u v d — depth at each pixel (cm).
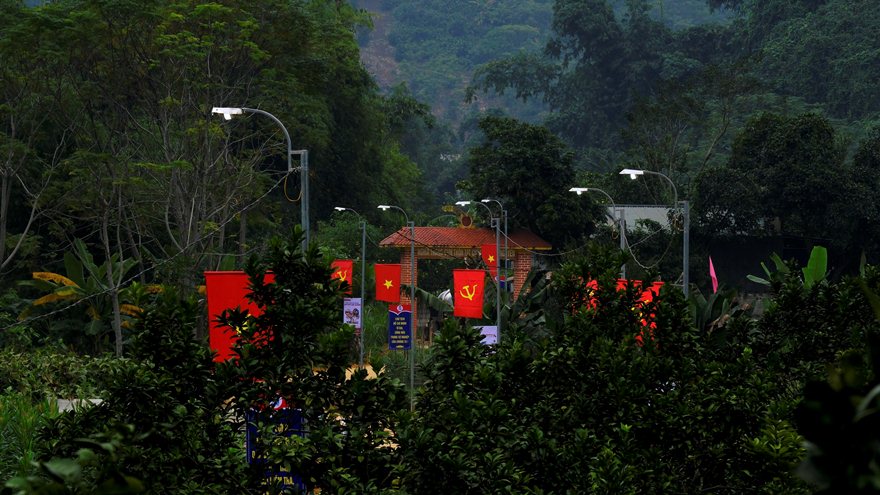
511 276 10819
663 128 14338
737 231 11325
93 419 1753
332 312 1919
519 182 10219
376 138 14950
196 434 1772
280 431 1889
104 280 7250
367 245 13088
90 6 6694
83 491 670
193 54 6744
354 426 1870
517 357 2044
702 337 2309
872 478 464
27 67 7131
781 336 2320
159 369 1817
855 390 493
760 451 1856
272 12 7431
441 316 10262
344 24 11181
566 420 1989
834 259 11825
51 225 8294
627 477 1775
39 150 8400
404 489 1892
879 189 11262
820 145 11212
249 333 1897
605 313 2233
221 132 7181
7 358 4853
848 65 19962
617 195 13125
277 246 1958
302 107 7912
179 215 7344
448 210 10738
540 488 1855
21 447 3184
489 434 1850
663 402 1984
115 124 7438
